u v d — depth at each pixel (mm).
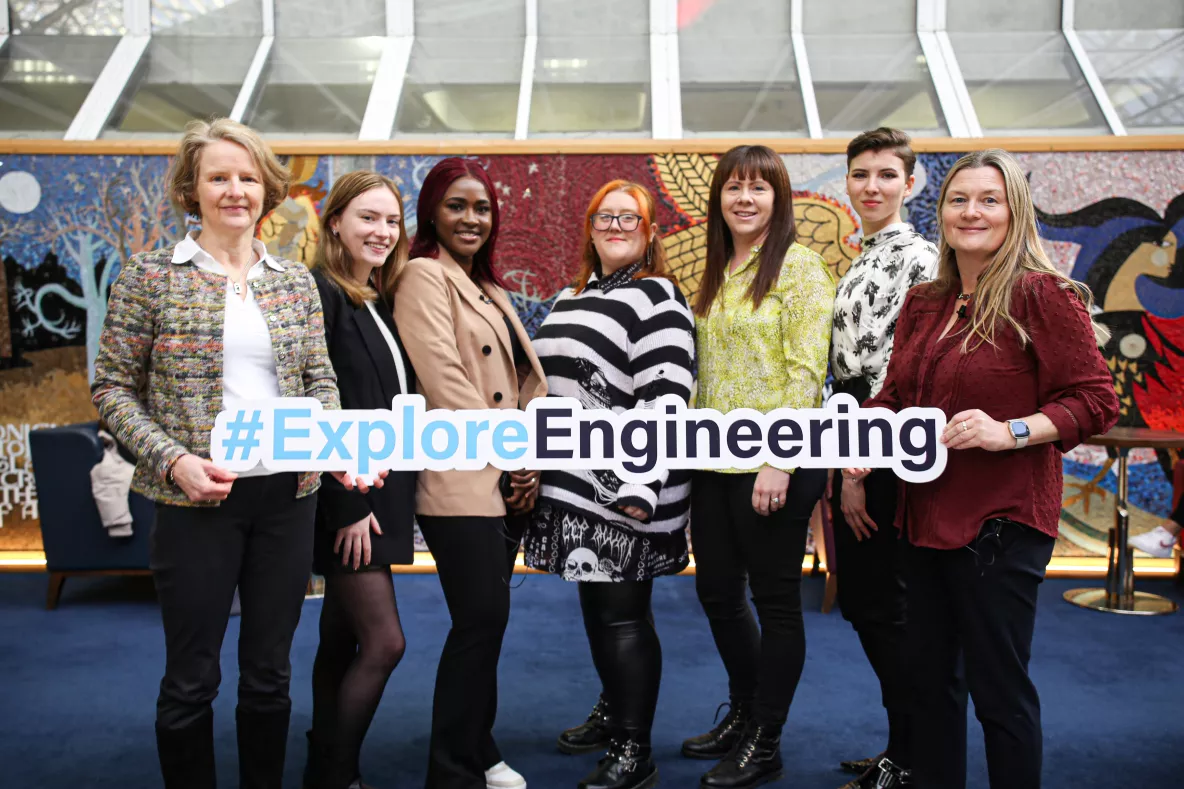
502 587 2139
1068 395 1693
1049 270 1739
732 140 4875
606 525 2256
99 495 4133
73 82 5316
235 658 3430
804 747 2654
